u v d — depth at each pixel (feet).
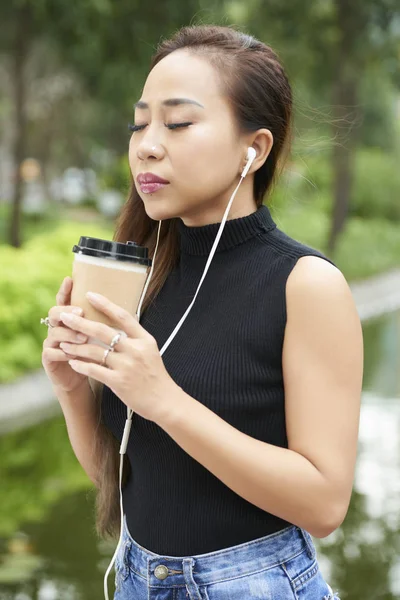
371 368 37.86
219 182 6.27
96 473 7.52
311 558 6.50
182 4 58.13
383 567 16.48
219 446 5.59
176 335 6.50
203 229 6.56
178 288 6.84
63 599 14.82
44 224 86.38
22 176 66.54
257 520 6.24
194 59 6.22
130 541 6.76
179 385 6.23
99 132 124.47
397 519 19.12
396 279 79.20
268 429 6.16
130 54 60.64
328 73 74.33
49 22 59.31
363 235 94.63
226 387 6.13
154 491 6.51
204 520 6.27
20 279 35.01
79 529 18.38
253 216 6.47
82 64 65.51
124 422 6.72
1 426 26.45
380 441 25.59
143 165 6.29
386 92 127.03
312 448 5.83
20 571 15.97
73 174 144.77
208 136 6.12
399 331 49.47
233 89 6.22
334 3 71.15
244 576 6.22
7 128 128.77
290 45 72.08
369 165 121.70
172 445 6.27
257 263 6.35
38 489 20.99
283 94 6.57
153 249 7.37
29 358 33.47
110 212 122.11
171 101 6.13
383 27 70.85
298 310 5.97
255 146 6.42
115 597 7.02
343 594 15.19
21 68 64.18
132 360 5.51
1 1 59.52
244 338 6.13
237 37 6.48
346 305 5.94
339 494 5.83
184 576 6.32
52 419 27.48
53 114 124.67
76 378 7.01
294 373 5.96
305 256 6.13
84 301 5.79
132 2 58.59
